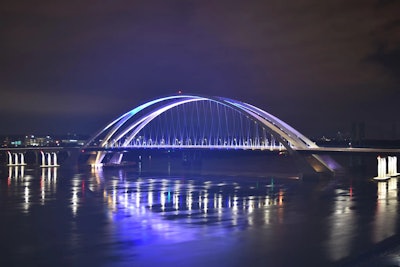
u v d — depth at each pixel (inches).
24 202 3125.0
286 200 3152.1
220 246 1856.5
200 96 5713.6
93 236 2063.2
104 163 7401.6
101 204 3014.3
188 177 5123.0
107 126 6761.8
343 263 1625.2
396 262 1628.9
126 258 1717.5
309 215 2529.5
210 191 3727.9
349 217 2453.2
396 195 3363.7
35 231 2183.8
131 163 7460.6
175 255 1742.1
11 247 1893.5
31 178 5027.1
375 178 4424.2
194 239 1977.1
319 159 4813.0
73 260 1706.4
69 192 3705.7
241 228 2185.0
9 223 2375.7
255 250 1793.8
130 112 6574.8
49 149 7372.1
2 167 6983.3
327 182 4357.8
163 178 5014.8
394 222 2298.2
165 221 2384.4
